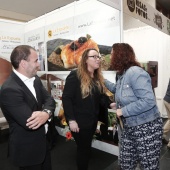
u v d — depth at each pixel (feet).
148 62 10.58
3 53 12.02
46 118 4.24
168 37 14.46
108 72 8.48
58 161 8.52
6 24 12.21
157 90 14.85
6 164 8.23
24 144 4.11
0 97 4.05
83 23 9.51
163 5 18.79
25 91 4.17
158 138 4.83
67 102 6.05
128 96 4.72
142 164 4.93
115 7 7.16
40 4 11.75
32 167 4.30
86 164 6.38
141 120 4.71
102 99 6.54
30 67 4.17
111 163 8.38
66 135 10.75
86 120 6.04
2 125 11.93
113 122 9.05
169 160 8.41
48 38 11.63
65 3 12.83
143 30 13.73
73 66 10.21
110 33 8.33
